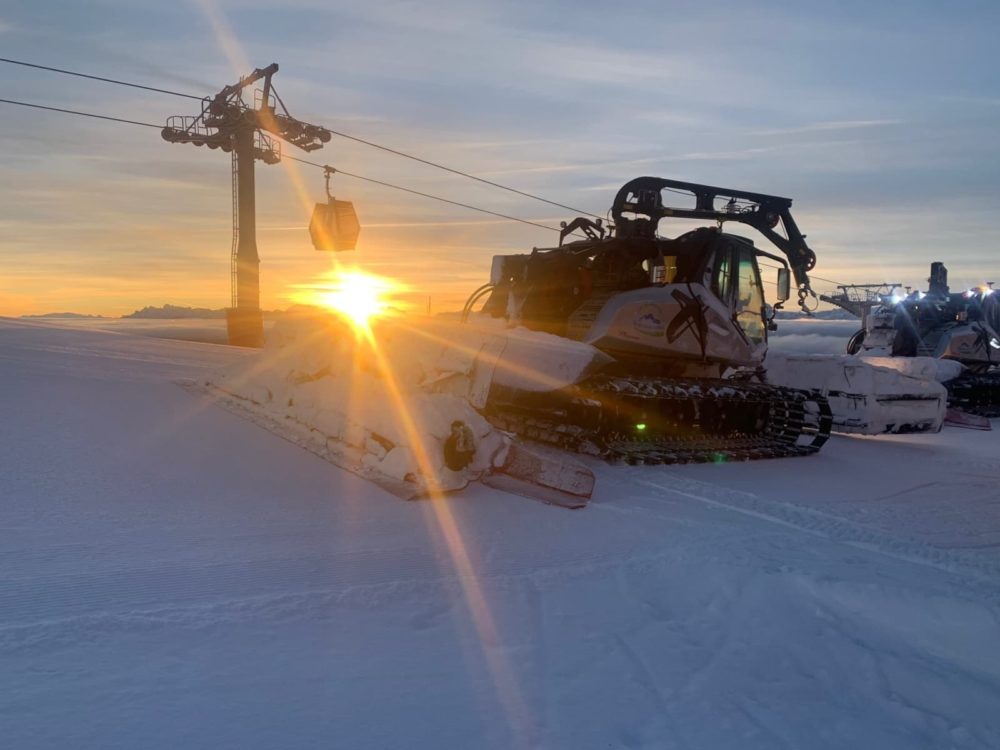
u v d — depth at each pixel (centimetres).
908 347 2927
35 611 477
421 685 421
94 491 752
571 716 399
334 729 368
